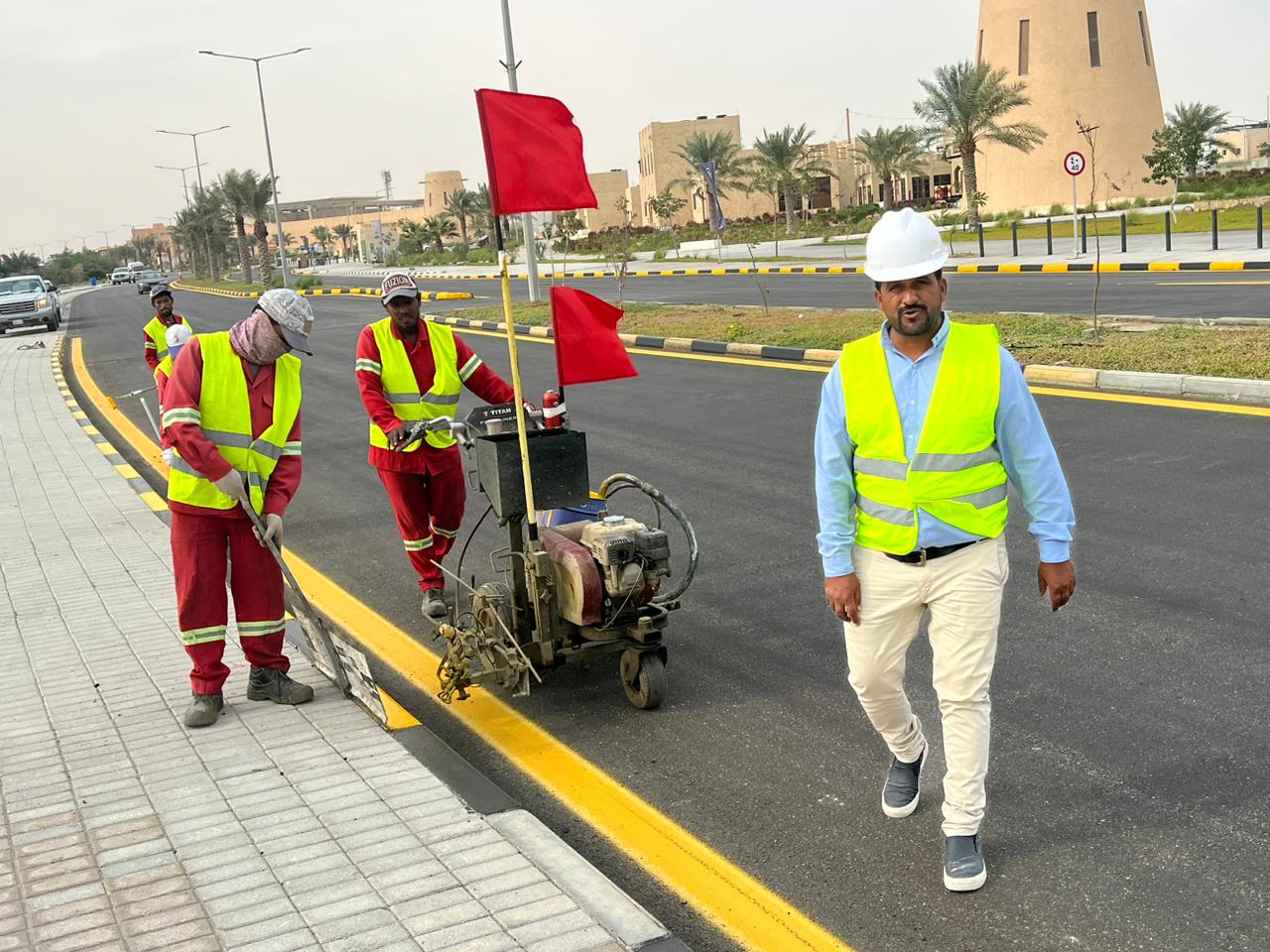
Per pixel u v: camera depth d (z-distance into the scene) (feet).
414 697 18.38
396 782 14.34
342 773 14.73
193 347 16.39
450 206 314.14
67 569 26.12
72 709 17.51
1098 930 11.23
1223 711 15.75
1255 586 20.21
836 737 15.97
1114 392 38.29
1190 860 12.33
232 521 16.71
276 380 16.96
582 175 16.11
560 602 16.99
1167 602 19.85
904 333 11.34
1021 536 24.26
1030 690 16.92
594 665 19.38
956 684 11.86
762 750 15.72
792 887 12.42
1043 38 175.11
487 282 155.33
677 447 36.22
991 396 11.42
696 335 61.05
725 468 32.89
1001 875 12.31
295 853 12.62
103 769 15.19
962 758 11.95
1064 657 17.97
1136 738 15.19
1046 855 12.62
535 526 16.78
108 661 19.69
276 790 14.26
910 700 16.89
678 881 12.70
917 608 12.08
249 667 19.15
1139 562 21.91
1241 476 26.99
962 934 11.35
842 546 12.13
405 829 13.07
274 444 16.94
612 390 48.65
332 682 18.28
